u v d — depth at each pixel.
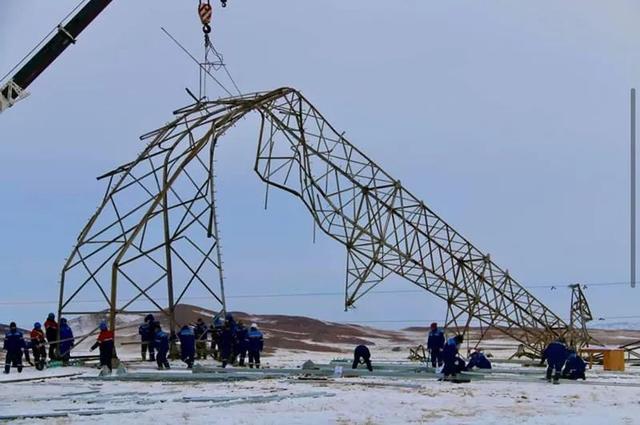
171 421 16.14
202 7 32.25
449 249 37.53
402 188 36.44
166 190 34.31
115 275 34.44
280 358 51.12
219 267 35.50
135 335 67.31
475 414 17.38
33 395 22.22
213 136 34.84
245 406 18.77
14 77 26.83
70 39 27.45
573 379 27.19
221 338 34.00
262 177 36.38
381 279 36.28
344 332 96.69
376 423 15.80
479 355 31.98
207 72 33.56
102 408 18.62
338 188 35.81
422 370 29.72
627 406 19.14
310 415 17.00
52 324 35.47
